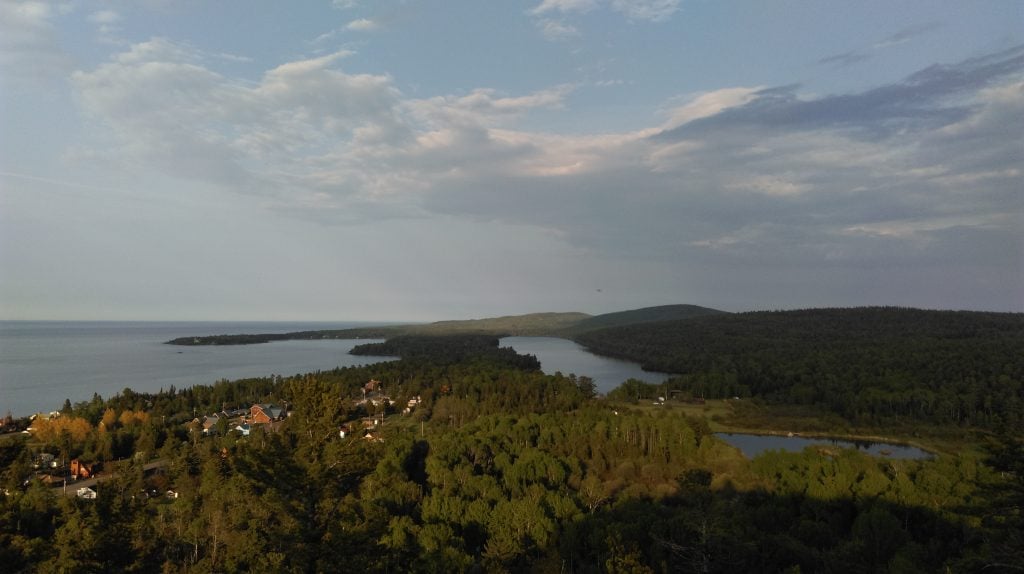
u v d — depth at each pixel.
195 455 82.00
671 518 52.34
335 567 29.16
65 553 37.25
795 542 50.53
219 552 48.06
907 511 60.38
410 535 50.81
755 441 127.88
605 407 130.88
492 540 51.94
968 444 122.44
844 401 150.88
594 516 56.53
